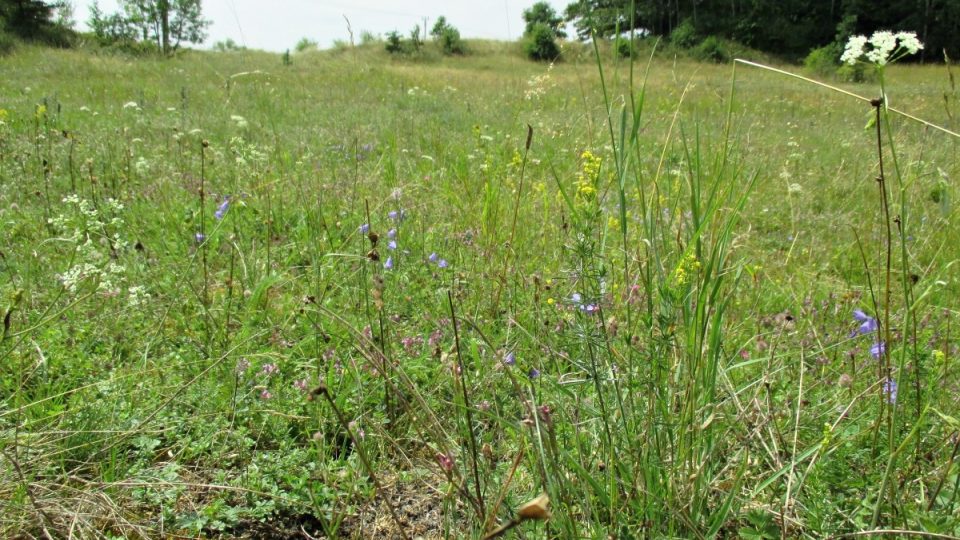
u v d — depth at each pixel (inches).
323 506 79.4
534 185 180.2
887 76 761.0
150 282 130.9
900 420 80.8
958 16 968.3
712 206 76.9
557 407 78.7
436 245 153.6
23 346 100.2
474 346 86.7
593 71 572.1
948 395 87.6
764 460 79.0
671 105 351.6
